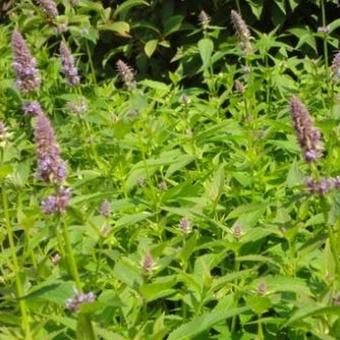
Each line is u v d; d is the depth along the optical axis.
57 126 7.04
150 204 5.24
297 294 4.02
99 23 9.08
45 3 7.23
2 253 4.54
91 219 4.59
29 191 5.69
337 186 3.59
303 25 8.89
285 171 5.71
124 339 3.55
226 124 6.07
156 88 7.40
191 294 4.16
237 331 4.49
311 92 6.78
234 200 5.57
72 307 3.39
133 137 6.27
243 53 6.70
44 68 8.64
